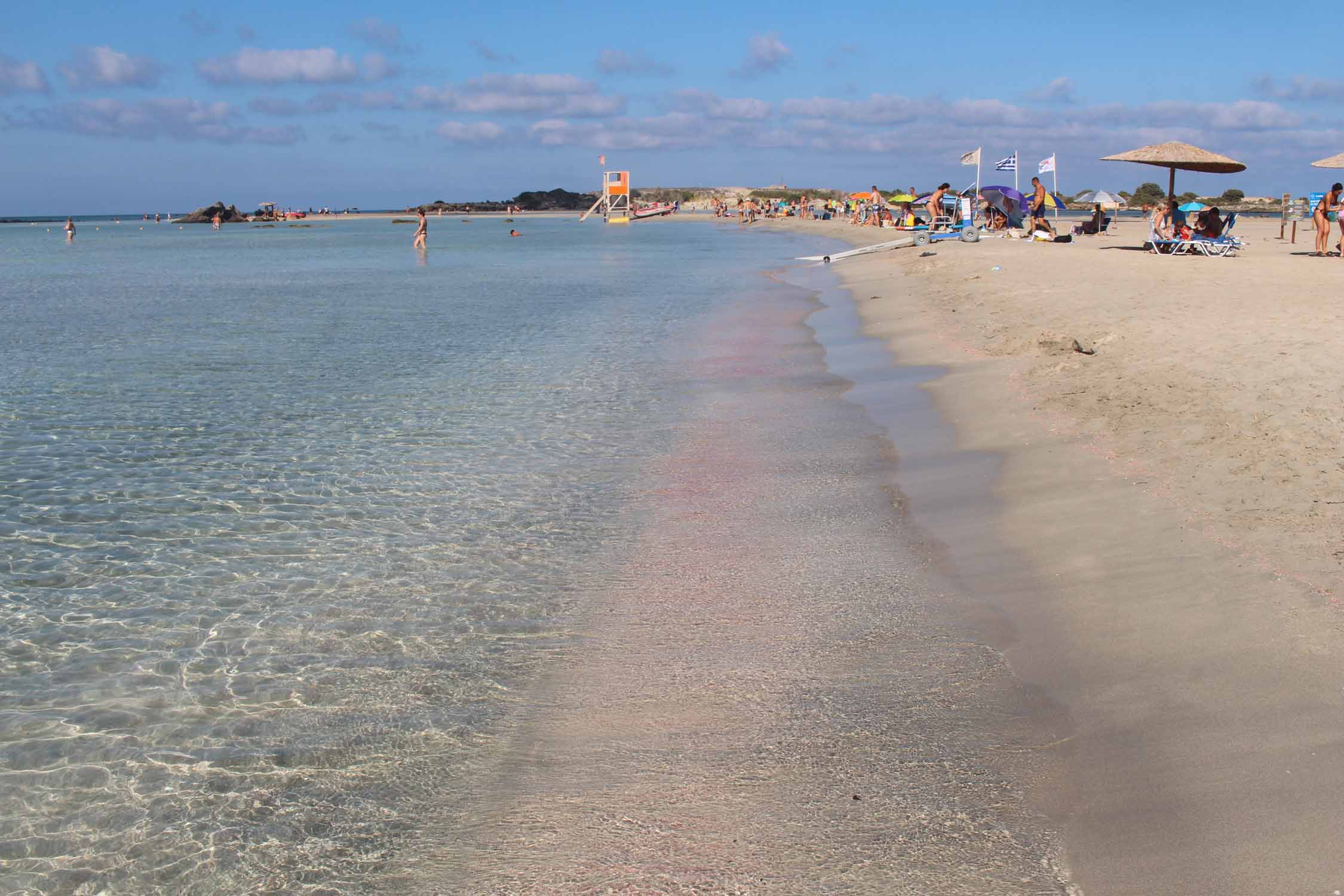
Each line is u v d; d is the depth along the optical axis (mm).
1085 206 45688
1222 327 12312
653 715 4801
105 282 32906
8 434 10516
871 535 7176
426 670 5387
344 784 4352
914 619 5730
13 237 98625
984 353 13414
